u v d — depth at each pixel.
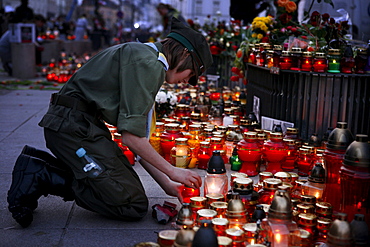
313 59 4.79
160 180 3.34
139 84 2.87
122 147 4.52
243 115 6.03
